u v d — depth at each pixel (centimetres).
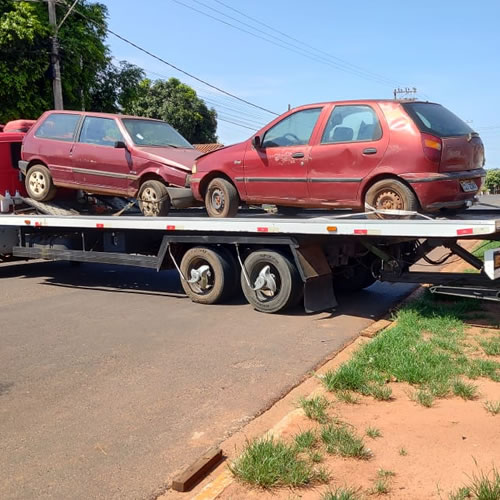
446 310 746
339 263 831
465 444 381
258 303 809
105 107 2306
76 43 2008
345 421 421
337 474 346
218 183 835
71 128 1034
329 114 735
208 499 323
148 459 383
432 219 646
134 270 1238
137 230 940
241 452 383
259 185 791
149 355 612
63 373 561
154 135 1004
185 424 436
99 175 978
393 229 662
